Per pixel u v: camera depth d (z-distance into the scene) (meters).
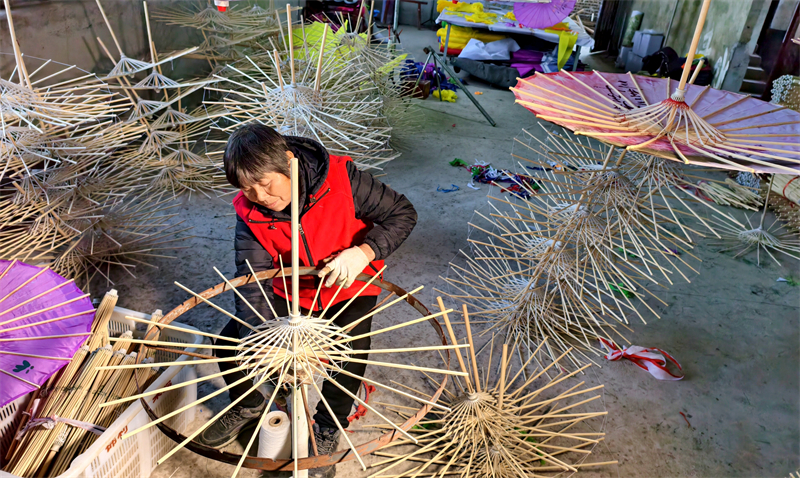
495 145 4.83
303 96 2.71
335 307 1.66
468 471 1.73
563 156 2.57
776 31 5.64
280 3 5.83
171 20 4.12
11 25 2.27
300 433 1.29
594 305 2.73
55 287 1.50
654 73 6.93
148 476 1.68
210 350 1.80
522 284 2.71
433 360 2.33
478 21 6.79
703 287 2.98
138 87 2.93
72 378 1.65
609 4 9.41
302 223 1.49
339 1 7.87
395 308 2.64
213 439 1.80
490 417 1.78
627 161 2.33
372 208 1.60
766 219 3.74
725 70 5.96
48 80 3.27
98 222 2.80
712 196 3.95
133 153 3.53
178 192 3.55
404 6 10.33
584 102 1.96
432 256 3.11
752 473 1.93
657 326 2.66
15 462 1.49
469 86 6.66
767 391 2.31
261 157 1.22
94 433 1.55
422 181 4.02
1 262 1.59
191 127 3.87
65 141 2.60
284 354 1.06
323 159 1.45
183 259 2.90
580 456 1.94
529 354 2.41
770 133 1.74
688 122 1.71
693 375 2.37
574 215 2.27
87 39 3.54
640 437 2.04
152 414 1.09
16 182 2.63
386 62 4.29
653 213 2.12
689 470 1.92
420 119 5.30
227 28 4.20
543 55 6.66
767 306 2.86
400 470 1.84
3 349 1.35
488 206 3.71
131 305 2.54
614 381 2.30
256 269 1.56
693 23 6.85
